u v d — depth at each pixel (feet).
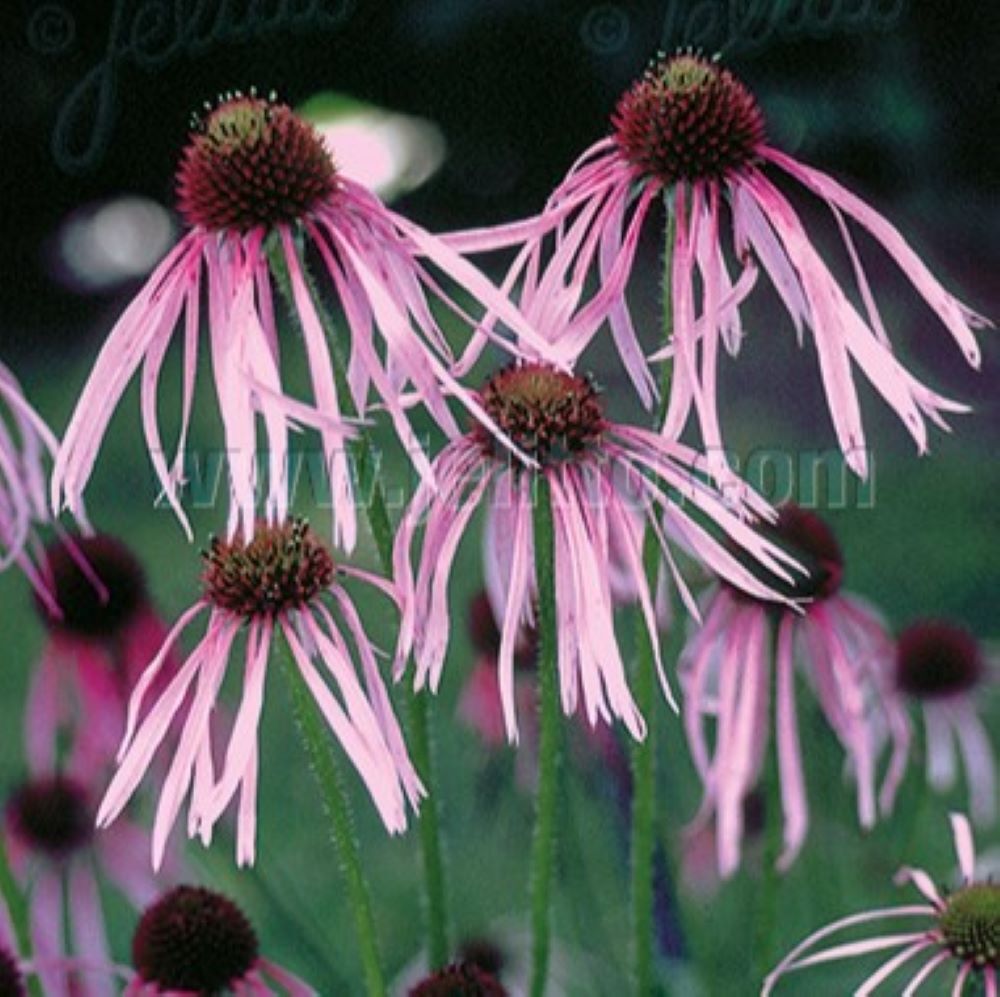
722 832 3.15
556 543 2.68
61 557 3.51
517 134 6.01
